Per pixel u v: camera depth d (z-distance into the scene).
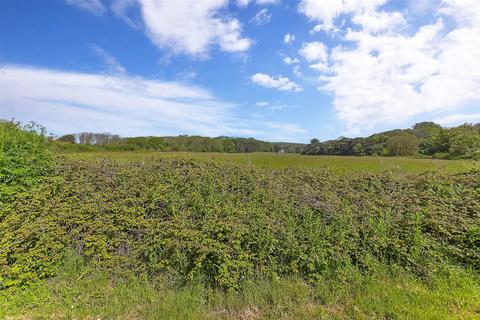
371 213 4.46
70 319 2.89
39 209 4.19
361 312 2.98
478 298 3.20
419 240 3.94
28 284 3.36
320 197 4.86
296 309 3.05
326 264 3.60
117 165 5.61
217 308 3.11
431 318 2.85
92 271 3.60
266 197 4.80
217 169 5.80
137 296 3.23
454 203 4.75
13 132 5.27
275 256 3.71
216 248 3.46
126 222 3.99
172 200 4.42
